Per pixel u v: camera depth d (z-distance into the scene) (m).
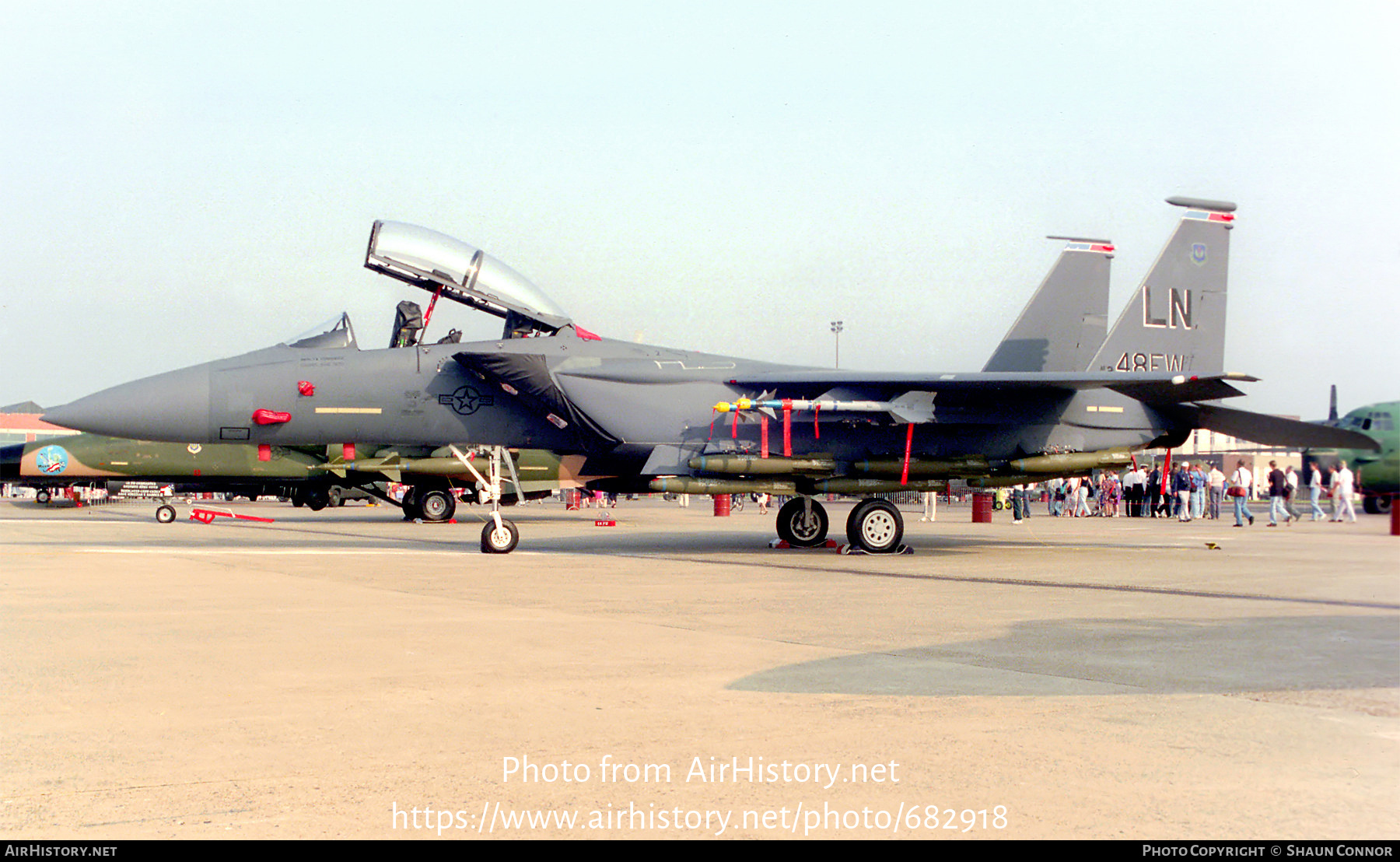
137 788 4.11
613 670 6.45
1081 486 36.44
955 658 6.92
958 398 16.80
